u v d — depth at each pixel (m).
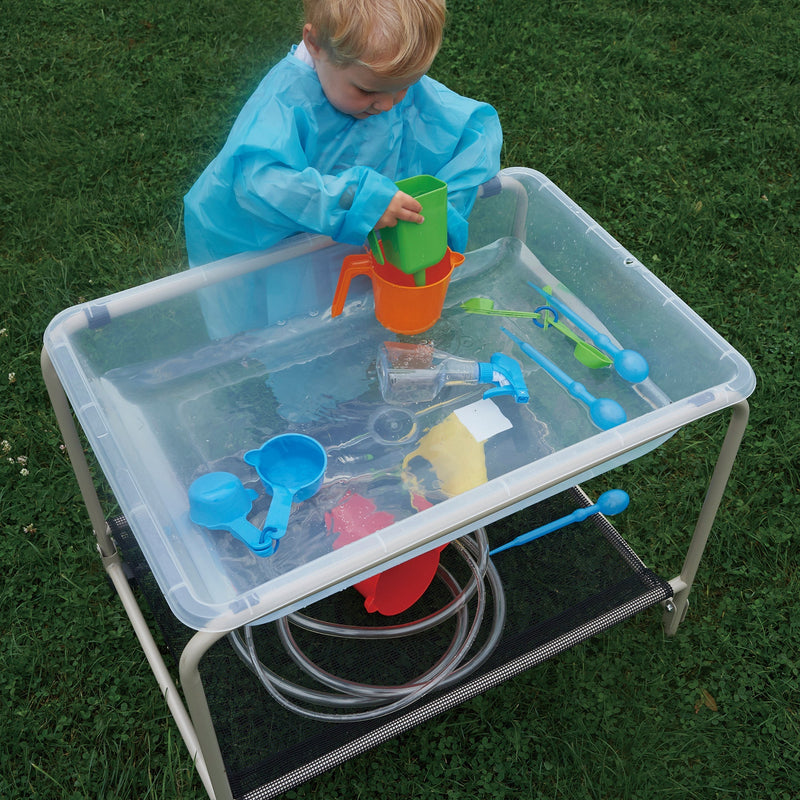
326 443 1.53
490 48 3.30
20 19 3.36
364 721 1.61
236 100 3.11
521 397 1.58
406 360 1.64
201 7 3.42
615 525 2.11
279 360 1.66
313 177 1.41
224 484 1.33
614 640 1.92
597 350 1.63
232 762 1.58
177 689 1.80
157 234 2.67
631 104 3.18
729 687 1.86
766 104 3.20
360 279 1.74
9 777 1.70
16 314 2.46
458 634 1.74
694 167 2.98
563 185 2.87
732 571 2.02
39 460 2.17
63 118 3.00
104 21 3.37
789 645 1.91
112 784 1.70
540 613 1.81
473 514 1.23
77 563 2.00
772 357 2.41
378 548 1.18
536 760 1.76
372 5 1.26
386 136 1.57
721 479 1.59
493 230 1.87
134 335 1.55
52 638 1.88
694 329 1.51
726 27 3.49
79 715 1.79
